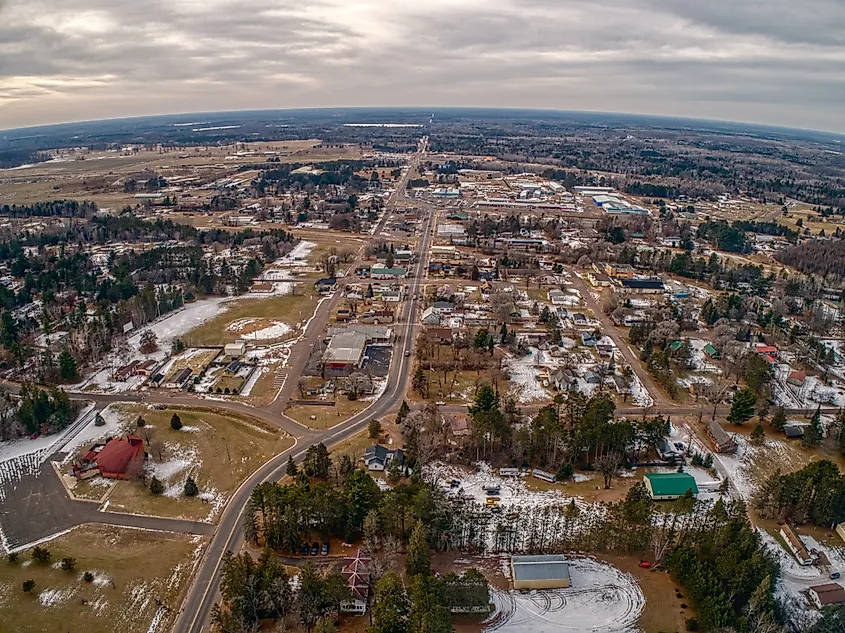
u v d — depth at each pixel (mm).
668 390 136750
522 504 98000
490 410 112500
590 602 80125
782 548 90438
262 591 74938
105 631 73500
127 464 104188
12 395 129125
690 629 75875
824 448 116500
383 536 86750
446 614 69375
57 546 87312
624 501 93938
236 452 111188
